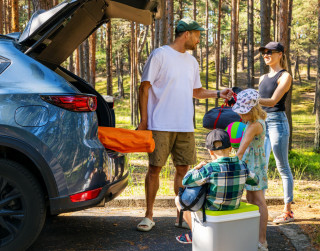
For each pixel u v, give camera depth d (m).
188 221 3.34
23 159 3.26
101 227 4.13
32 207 3.07
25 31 3.35
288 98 11.08
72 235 3.84
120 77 50.19
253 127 3.35
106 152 3.35
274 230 4.14
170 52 4.07
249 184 3.20
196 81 4.38
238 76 62.88
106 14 3.87
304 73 68.44
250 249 3.07
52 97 3.11
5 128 3.01
